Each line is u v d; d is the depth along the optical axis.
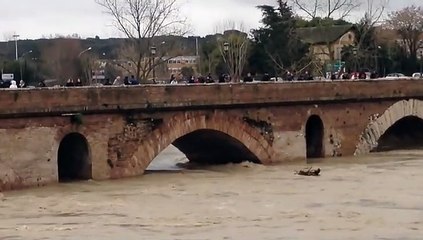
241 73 96.62
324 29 103.12
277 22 100.19
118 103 42.59
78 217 32.66
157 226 30.20
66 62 118.06
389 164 50.41
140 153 43.66
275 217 32.44
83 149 42.59
